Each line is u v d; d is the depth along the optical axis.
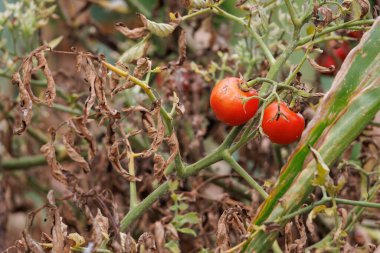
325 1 0.86
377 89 0.83
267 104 0.84
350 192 1.04
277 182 0.84
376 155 1.03
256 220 0.84
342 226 0.88
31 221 0.85
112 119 0.86
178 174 0.89
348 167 0.99
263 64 1.02
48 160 0.89
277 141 0.85
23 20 1.10
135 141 1.11
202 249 0.98
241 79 0.85
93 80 0.83
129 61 0.89
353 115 0.83
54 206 0.84
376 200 0.97
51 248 0.85
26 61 0.84
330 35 1.02
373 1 0.99
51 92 0.84
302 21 0.87
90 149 0.88
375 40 0.83
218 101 0.84
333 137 0.83
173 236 0.95
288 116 0.84
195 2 0.90
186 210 1.05
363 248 0.98
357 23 0.87
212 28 1.17
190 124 1.13
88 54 0.83
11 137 1.19
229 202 1.01
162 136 0.84
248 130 0.86
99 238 0.83
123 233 0.87
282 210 0.84
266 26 0.92
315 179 0.81
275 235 0.84
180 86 1.10
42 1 1.12
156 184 1.04
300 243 0.85
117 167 0.86
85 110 0.83
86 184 1.16
